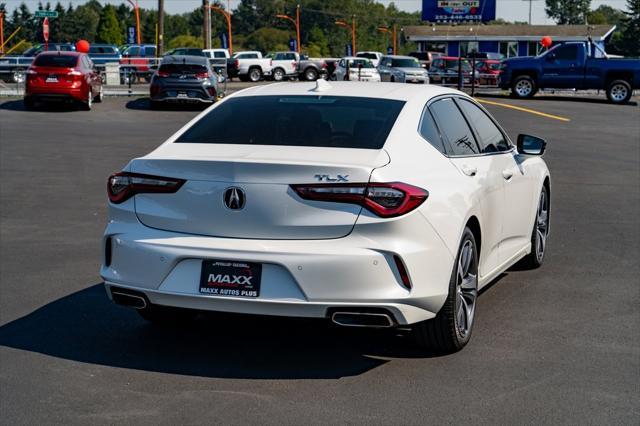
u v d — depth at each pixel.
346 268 4.65
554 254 8.58
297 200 4.71
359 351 5.49
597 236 9.58
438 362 5.30
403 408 4.55
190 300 4.85
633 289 7.20
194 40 140.00
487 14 72.62
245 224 4.79
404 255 4.72
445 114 5.87
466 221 5.32
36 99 25.92
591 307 6.62
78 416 4.43
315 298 4.68
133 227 5.05
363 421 4.38
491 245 6.13
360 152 4.97
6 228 9.84
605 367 5.25
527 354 5.47
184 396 4.71
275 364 5.23
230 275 4.78
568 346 5.64
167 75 27.81
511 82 36.22
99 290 7.05
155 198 5.00
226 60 48.88
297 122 5.40
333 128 5.28
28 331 5.90
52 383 4.90
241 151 5.05
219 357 5.36
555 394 4.78
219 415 4.44
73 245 8.92
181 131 5.55
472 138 6.10
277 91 5.98
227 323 6.09
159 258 4.88
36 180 13.51
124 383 4.90
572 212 11.24
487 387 4.88
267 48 181.88
